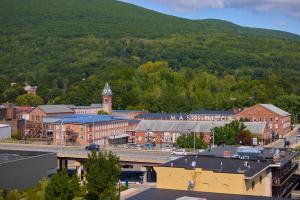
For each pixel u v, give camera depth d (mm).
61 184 96125
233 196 67188
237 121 195125
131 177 157000
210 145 179000
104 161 102125
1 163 117562
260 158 100812
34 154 138250
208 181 84375
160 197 66750
